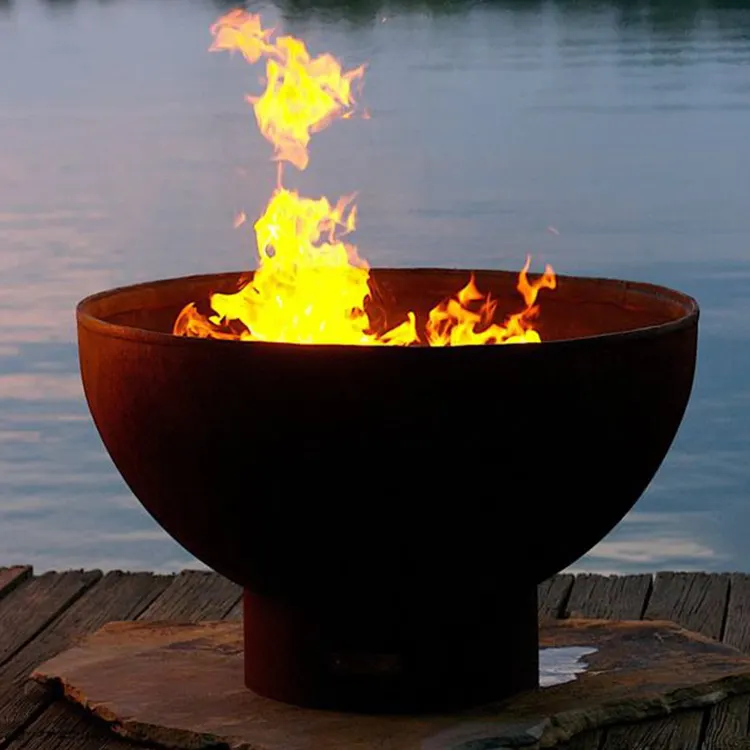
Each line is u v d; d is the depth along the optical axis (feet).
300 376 14.58
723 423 38.75
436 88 136.36
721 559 30.35
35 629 19.66
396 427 14.58
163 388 15.17
